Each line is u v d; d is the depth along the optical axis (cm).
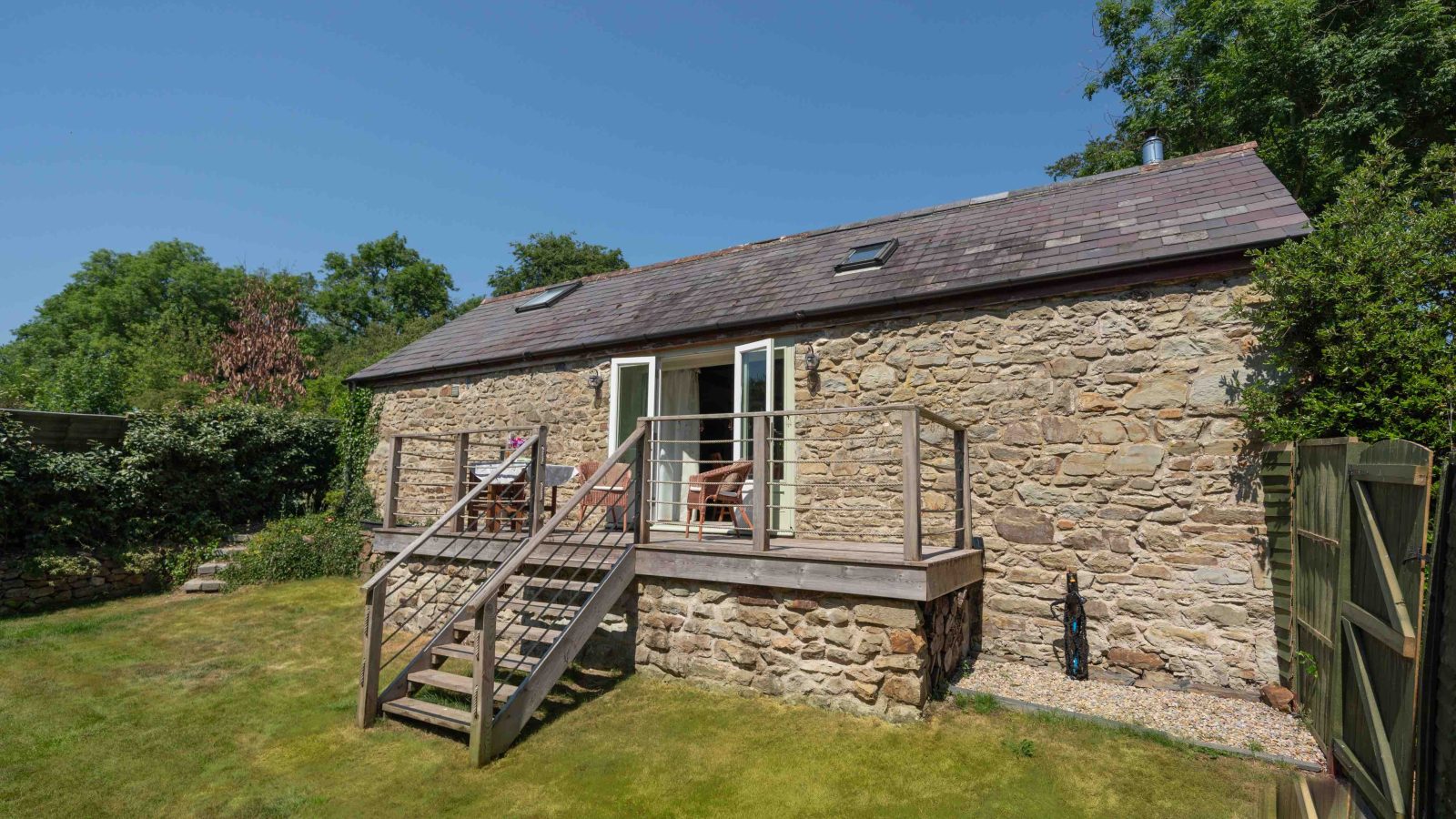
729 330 741
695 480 594
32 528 805
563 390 888
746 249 1035
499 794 359
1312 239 445
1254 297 505
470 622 529
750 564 484
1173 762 380
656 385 793
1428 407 397
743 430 725
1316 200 1212
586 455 855
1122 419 548
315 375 2061
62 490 819
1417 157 1150
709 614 507
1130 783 356
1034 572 570
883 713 436
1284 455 462
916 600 425
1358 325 424
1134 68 1684
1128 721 436
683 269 1026
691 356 787
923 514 629
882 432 654
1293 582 450
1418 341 404
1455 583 230
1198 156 746
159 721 460
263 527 1052
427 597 676
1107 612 539
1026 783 356
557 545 582
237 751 415
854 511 662
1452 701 224
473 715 398
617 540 590
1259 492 495
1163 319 539
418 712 445
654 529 766
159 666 573
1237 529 500
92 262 3147
